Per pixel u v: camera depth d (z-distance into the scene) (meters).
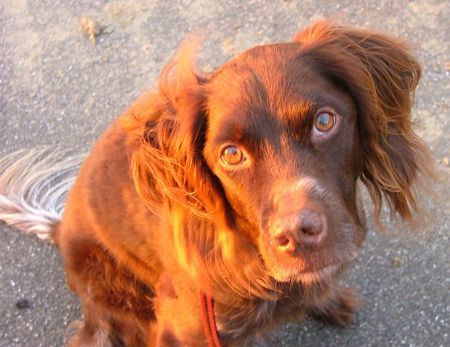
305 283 0.62
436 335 0.75
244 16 0.98
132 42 0.99
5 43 1.03
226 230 0.58
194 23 0.99
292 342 0.78
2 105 0.97
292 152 0.52
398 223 0.79
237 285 0.61
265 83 0.53
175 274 0.64
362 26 0.94
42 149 0.92
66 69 0.99
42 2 1.06
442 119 0.85
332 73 0.55
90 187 0.69
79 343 0.79
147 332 0.76
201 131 0.55
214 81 0.55
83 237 0.72
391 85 0.57
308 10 0.96
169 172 0.56
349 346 0.77
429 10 0.94
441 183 0.81
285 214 0.50
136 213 0.66
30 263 0.86
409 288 0.78
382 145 0.57
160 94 0.57
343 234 0.54
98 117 0.94
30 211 0.85
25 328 0.83
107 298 0.75
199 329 0.66
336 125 0.53
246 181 0.53
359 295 0.78
